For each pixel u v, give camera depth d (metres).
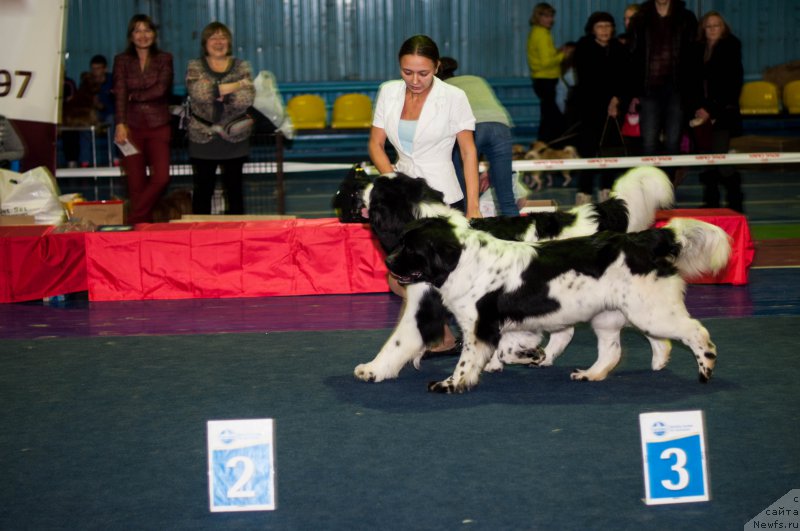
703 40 10.52
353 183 5.01
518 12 17.64
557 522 3.23
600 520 3.24
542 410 4.52
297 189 15.72
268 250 7.64
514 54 17.77
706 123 10.56
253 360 5.61
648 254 4.74
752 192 14.17
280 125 9.90
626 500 3.41
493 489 3.53
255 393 4.90
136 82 8.89
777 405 4.51
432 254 4.64
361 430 4.25
